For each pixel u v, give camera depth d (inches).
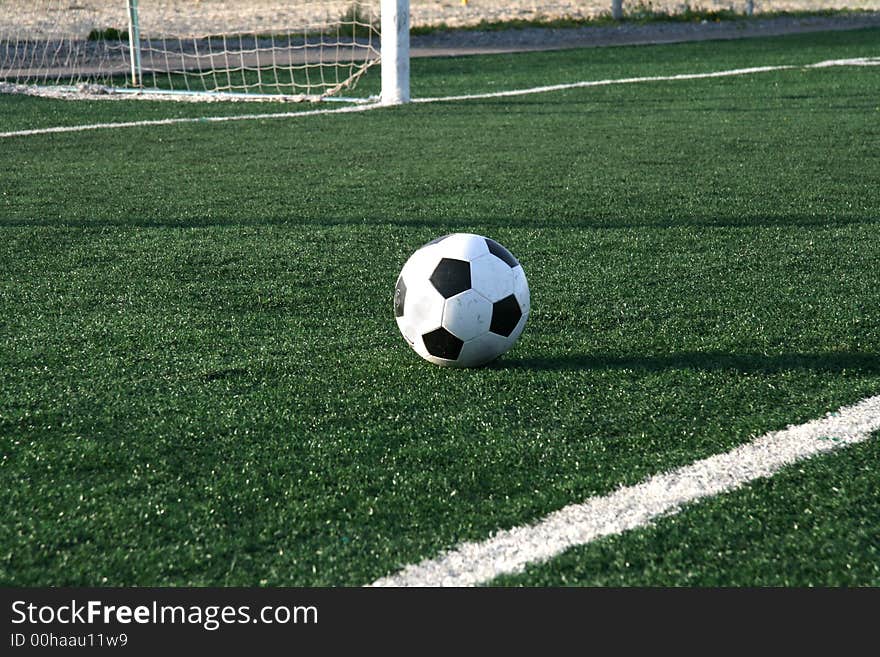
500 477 102.0
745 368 133.3
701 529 92.2
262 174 285.1
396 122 391.5
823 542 90.2
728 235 210.7
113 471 103.3
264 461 105.4
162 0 975.0
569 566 86.7
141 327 151.8
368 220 226.7
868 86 483.2
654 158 305.9
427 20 911.7
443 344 128.4
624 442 110.4
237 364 135.0
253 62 632.4
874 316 155.7
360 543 90.1
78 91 488.4
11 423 115.1
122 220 226.8
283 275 181.5
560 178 275.6
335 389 125.6
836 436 111.8
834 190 257.1
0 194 257.3
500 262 129.5
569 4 1111.0
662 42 749.3
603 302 163.6
